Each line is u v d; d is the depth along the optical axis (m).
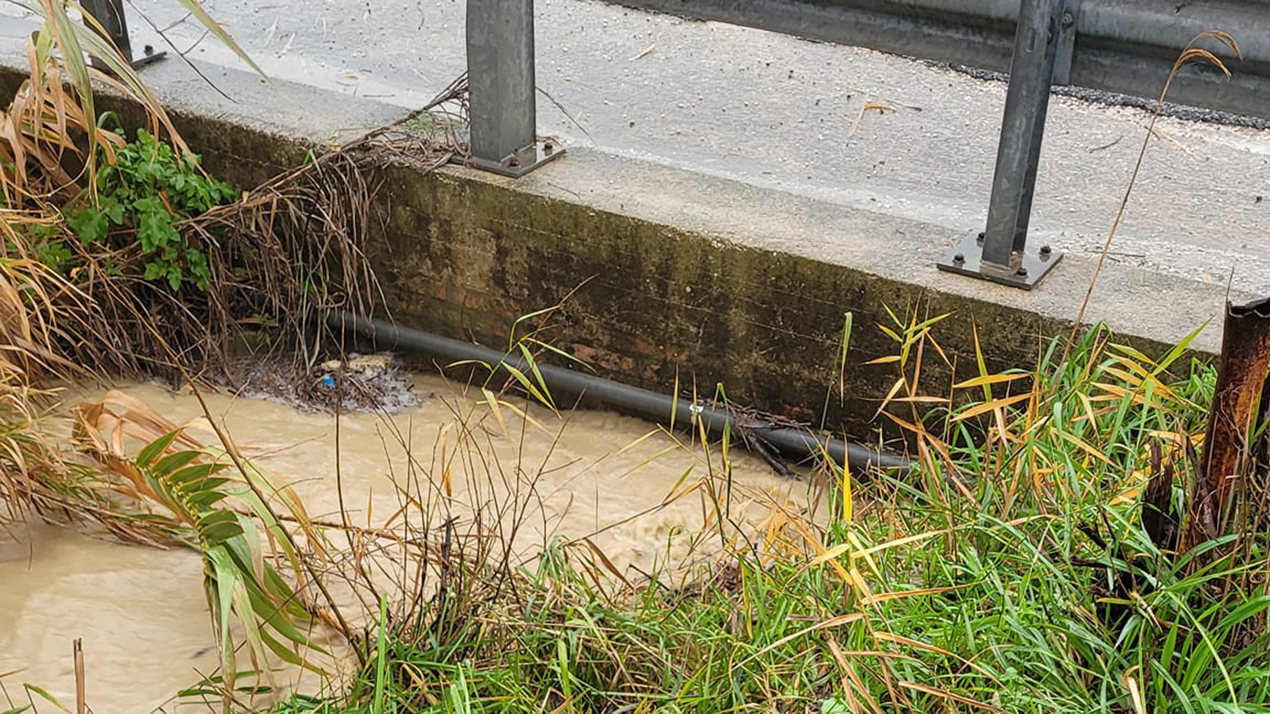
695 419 3.25
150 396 3.91
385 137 4.02
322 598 3.12
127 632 3.00
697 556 3.32
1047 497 2.95
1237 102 3.45
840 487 3.45
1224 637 2.54
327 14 5.82
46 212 3.82
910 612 2.78
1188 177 4.71
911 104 5.20
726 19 3.89
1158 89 3.51
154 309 4.03
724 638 2.72
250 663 2.94
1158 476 2.64
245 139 4.07
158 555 3.24
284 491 3.10
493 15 3.66
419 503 3.03
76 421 3.22
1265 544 2.61
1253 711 2.40
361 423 3.87
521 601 2.94
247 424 3.81
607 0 4.05
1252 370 2.44
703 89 5.27
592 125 4.93
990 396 3.14
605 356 3.91
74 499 3.31
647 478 3.66
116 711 2.78
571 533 3.41
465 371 4.12
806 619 2.69
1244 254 4.21
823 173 4.64
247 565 2.85
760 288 3.60
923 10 3.64
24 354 3.56
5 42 4.66
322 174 3.96
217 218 4.00
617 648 2.85
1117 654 2.55
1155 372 3.02
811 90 5.29
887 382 3.57
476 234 3.90
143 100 3.29
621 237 3.71
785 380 3.70
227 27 5.62
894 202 4.45
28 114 3.82
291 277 4.08
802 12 3.80
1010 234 3.39
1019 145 3.27
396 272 4.08
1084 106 5.18
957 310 3.40
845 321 3.25
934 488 3.10
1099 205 4.50
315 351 4.10
